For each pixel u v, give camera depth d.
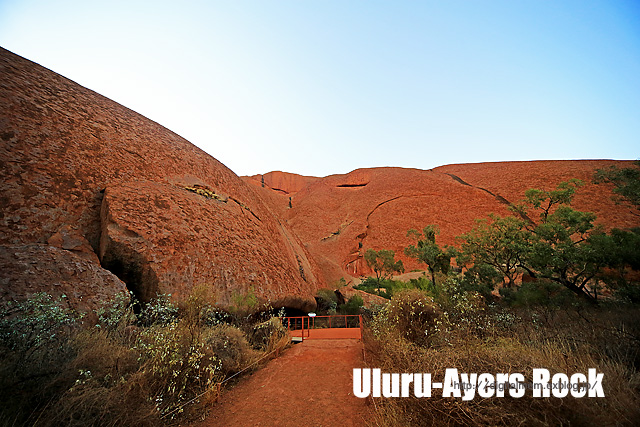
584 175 58.62
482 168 77.25
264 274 15.47
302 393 5.14
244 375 6.26
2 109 10.52
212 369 5.16
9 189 8.91
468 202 63.41
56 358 4.11
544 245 12.34
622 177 14.37
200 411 4.56
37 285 6.67
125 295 7.95
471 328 5.36
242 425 4.16
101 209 10.86
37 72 14.12
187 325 6.20
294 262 22.75
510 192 63.44
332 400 4.73
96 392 3.63
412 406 3.31
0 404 3.19
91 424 3.36
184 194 14.92
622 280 10.42
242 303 11.59
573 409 2.63
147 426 3.77
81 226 10.13
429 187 71.44
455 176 77.00
